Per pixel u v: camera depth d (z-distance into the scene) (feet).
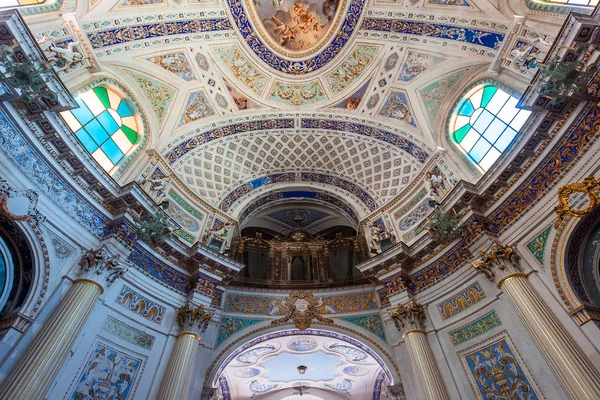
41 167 26.63
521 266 27.91
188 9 38.70
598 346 21.90
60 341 23.04
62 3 30.50
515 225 29.73
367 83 45.44
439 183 37.99
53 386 22.94
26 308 23.44
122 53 37.14
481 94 38.42
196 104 44.60
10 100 24.22
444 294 33.86
